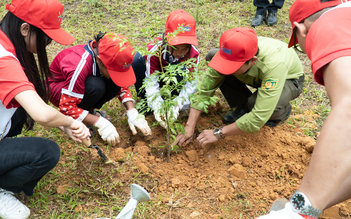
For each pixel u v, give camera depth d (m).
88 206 2.30
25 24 1.80
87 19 4.73
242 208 2.34
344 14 1.20
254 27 4.67
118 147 2.86
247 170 2.66
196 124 3.13
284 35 4.50
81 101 2.72
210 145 2.85
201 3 5.22
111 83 2.83
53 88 2.70
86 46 2.61
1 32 1.78
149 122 3.12
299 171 2.63
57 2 1.92
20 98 1.59
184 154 2.79
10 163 1.88
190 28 2.57
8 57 1.62
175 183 2.48
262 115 2.50
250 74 2.57
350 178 1.72
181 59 2.87
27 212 2.12
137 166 2.61
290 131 3.07
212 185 2.51
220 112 3.36
